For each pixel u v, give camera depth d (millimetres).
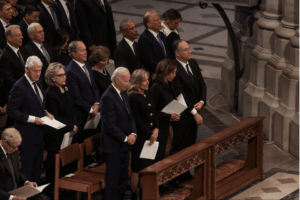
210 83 37156
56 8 30469
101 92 24438
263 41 28469
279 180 24453
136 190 21891
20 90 20891
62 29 25422
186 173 23859
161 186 23031
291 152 26859
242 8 31125
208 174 21812
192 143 24000
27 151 21406
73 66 23625
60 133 22641
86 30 30906
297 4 25516
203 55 42875
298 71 25828
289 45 26422
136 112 21031
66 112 22484
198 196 21969
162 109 22219
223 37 47156
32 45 25031
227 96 34094
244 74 31391
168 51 27297
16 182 19359
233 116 31844
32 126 21328
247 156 24781
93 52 24062
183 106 21984
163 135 22406
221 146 22547
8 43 24250
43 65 25016
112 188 20984
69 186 21062
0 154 18797
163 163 19781
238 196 23109
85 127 23391
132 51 26453
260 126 24141
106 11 31578
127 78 20250
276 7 27359
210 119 31641
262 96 29125
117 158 20812
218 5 29828
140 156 21328
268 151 27406
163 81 22172
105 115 20297
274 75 27562
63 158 20938
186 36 47719
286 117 26672
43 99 21812
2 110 24594
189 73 23422
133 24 25984
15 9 32250
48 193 22984
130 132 20938
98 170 22344
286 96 26766
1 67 24125
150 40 26422
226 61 34125
